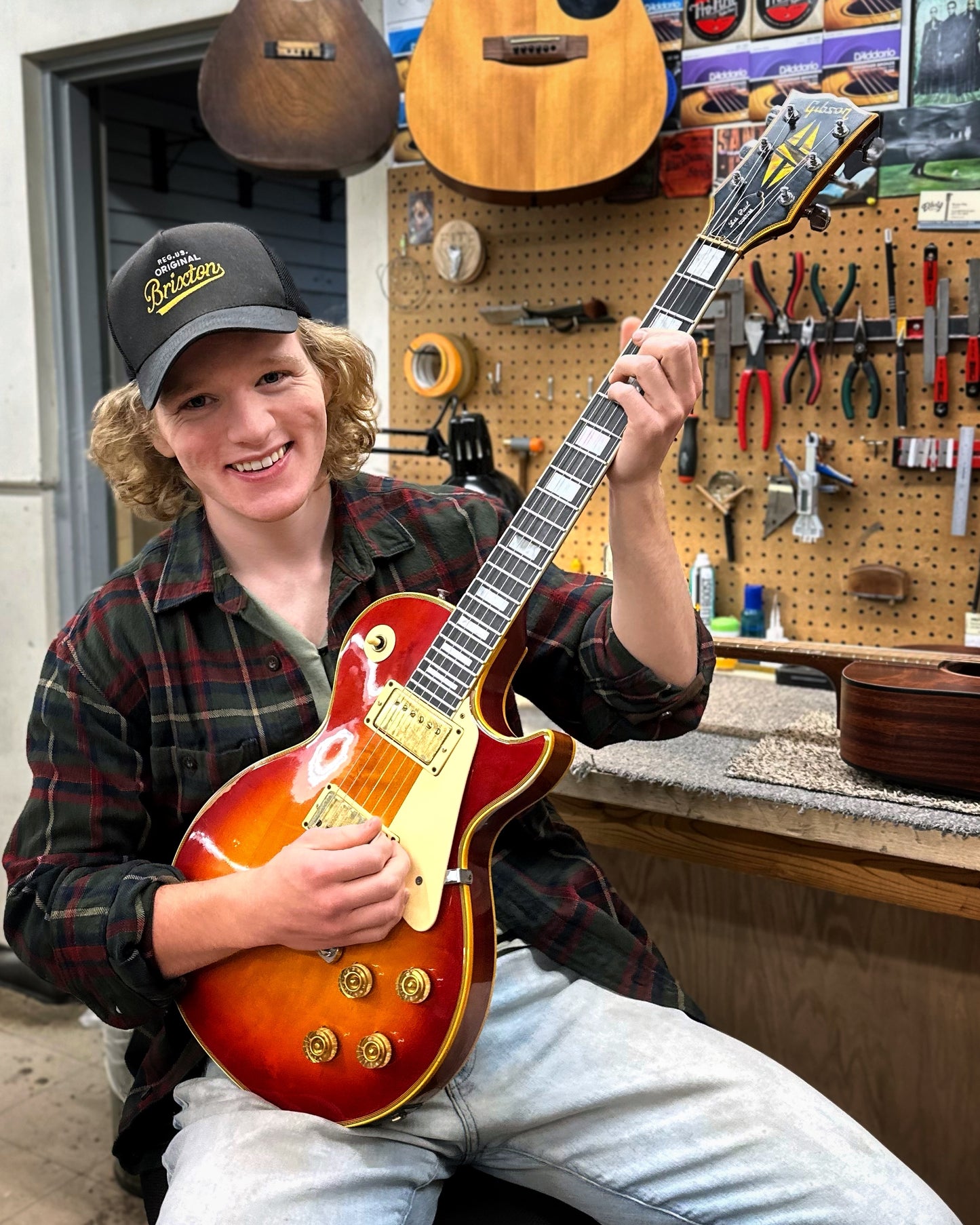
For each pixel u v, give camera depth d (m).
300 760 1.04
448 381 2.01
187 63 2.24
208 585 1.09
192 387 0.99
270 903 0.93
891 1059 1.59
